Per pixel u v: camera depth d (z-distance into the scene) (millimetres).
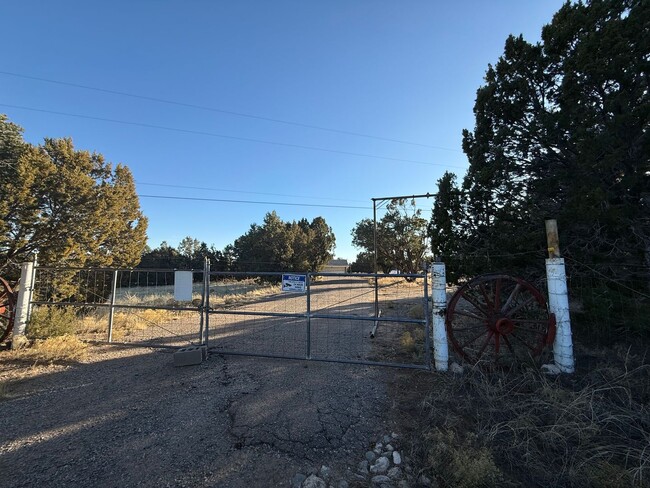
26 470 3098
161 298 15156
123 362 6270
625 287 5734
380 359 6188
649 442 3270
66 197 17828
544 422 3701
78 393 4844
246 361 6203
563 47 6551
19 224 15789
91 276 18344
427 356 5406
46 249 16234
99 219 19484
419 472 3012
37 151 18047
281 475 3031
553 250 5340
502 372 5066
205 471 3080
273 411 4156
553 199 6754
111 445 3500
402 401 4402
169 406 4379
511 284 6629
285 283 6184
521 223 6926
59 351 6637
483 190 7297
